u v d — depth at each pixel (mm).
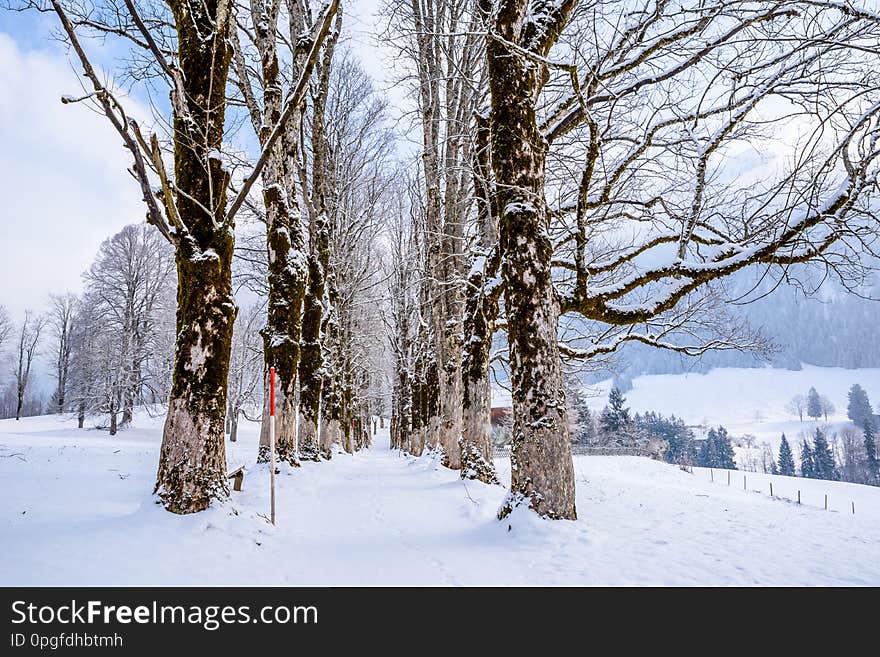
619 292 8656
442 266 15922
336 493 10875
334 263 22812
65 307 50625
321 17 14977
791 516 11797
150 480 9961
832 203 7555
